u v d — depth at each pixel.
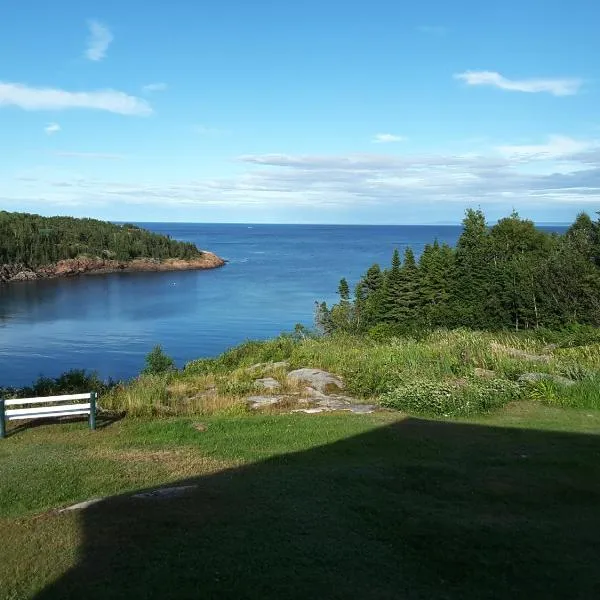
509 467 8.02
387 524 6.00
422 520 6.09
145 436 10.22
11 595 4.59
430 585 4.81
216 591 4.54
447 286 33.06
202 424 11.06
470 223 39.66
